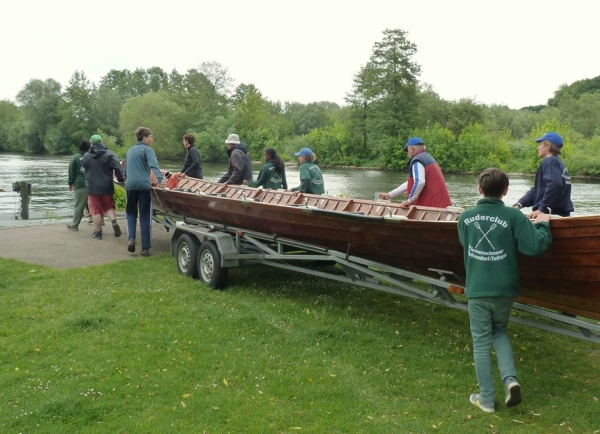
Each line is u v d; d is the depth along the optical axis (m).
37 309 5.30
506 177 3.61
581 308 3.96
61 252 7.82
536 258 3.88
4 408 3.46
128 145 61.94
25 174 34.72
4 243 8.40
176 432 3.23
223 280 6.13
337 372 4.09
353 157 58.84
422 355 4.50
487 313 3.56
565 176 4.46
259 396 3.69
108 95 74.50
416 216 5.27
